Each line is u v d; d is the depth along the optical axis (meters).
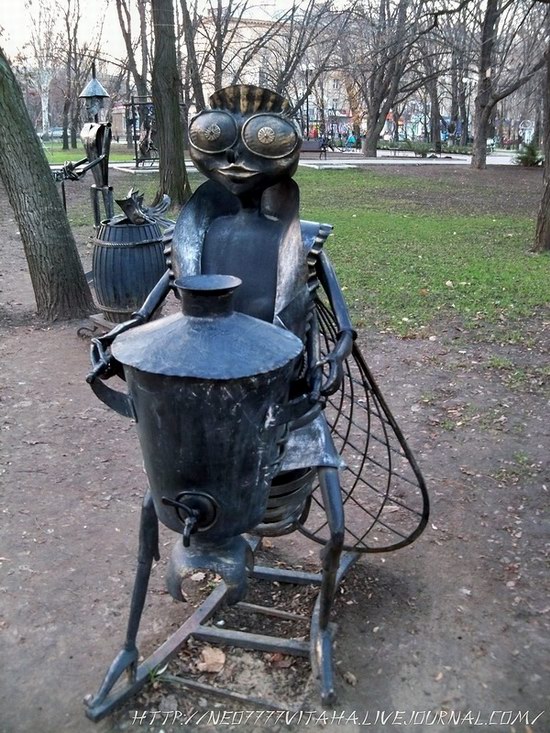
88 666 3.10
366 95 38.75
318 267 2.73
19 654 3.18
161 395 2.12
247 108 2.51
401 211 16.83
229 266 2.67
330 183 22.81
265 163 2.49
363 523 4.20
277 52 32.53
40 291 8.20
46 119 49.78
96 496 4.50
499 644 3.22
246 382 2.10
